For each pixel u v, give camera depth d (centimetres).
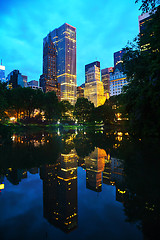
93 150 942
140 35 1338
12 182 442
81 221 243
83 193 369
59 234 209
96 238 198
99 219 248
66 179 471
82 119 7719
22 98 4981
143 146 873
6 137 1833
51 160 691
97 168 577
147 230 212
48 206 301
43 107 5738
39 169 564
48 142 1320
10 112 6003
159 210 267
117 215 259
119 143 1152
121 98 1564
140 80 1378
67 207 292
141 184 368
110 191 371
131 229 216
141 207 279
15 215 268
